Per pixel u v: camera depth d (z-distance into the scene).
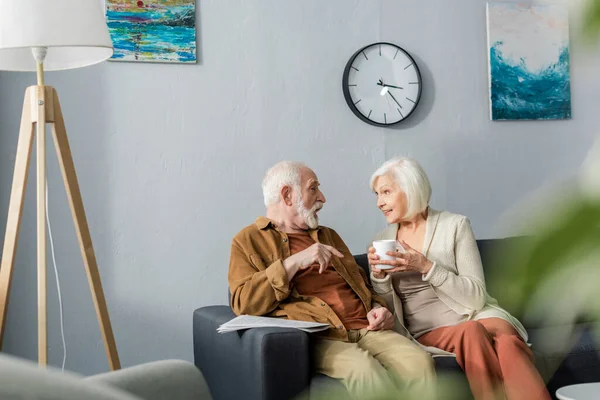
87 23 2.27
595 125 3.80
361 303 2.59
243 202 3.28
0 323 2.38
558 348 0.18
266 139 3.32
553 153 3.78
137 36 3.13
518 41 3.73
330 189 3.41
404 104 3.52
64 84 3.05
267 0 3.34
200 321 2.68
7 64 2.52
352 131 3.45
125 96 3.13
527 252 0.18
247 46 3.30
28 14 2.21
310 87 3.39
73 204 2.48
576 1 0.18
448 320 2.60
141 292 3.13
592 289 0.17
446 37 3.63
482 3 3.70
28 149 2.42
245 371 2.23
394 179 2.72
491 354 2.23
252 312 2.39
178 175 3.20
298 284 2.51
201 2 3.25
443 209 3.61
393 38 3.54
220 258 3.24
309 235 2.69
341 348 2.28
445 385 0.30
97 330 3.07
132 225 3.13
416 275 2.67
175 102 3.20
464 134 3.65
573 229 0.17
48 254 3.02
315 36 3.41
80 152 3.07
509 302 0.18
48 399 0.25
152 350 3.14
